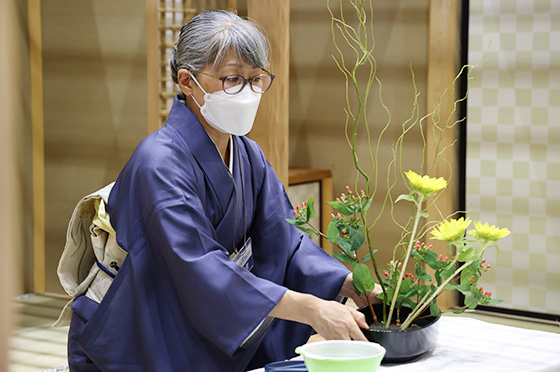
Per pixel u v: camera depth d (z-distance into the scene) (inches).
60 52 163.9
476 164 146.0
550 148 139.1
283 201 71.8
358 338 51.4
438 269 53.1
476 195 146.7
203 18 61.5
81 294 66.4
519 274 143.9
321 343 45.1
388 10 153.4
